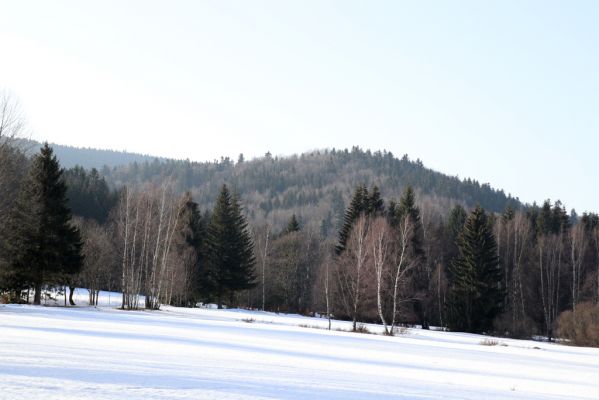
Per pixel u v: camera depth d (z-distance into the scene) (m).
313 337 29.02
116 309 45.25
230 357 14.99
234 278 66.25
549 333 57.91
